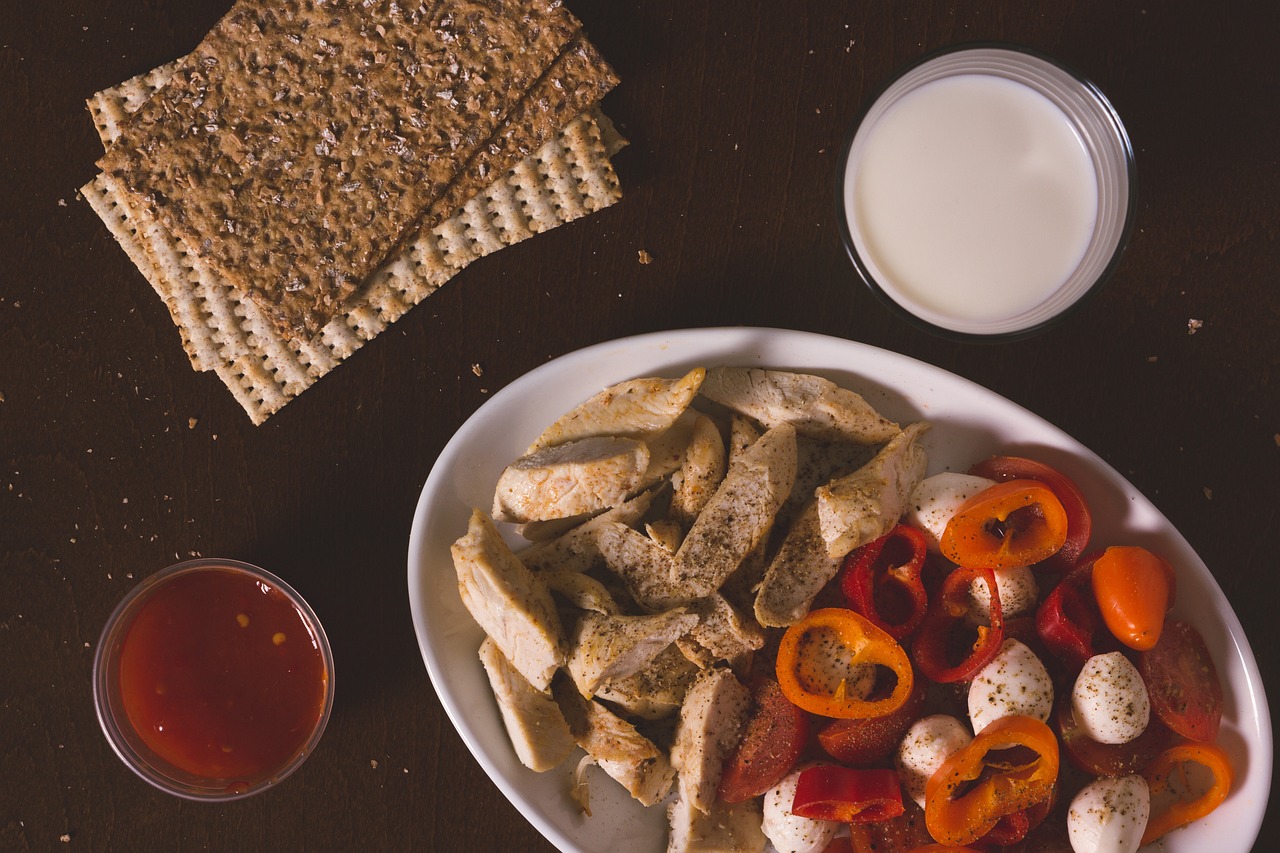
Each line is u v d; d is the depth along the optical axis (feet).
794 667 1.62
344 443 1.75
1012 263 1.60
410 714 1.75
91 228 1.74
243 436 1.75
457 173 1.67
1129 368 1.72
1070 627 1.60
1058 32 1.71
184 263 1.72
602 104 1.72
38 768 1.77
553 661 1.61
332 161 1.67
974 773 1.58
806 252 1.73
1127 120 1.71
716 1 1.72
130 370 1.75
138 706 1.71
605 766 1.66
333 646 1.75
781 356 1.65
